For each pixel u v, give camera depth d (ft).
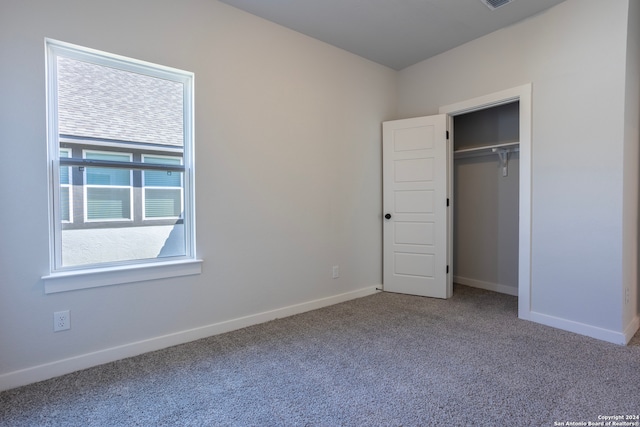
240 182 8.90
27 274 6.24
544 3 8.64
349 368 6.75
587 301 8.26
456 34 10.27
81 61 6.89
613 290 7.82
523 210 9.39
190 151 8.26
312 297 10.59
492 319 9.52
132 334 7.35
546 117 8.91
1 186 6.00
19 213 6.16
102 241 7.22
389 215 12.39
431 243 11.76
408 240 12.13
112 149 7.30
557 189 8.73
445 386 6.04
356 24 9.65
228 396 5.80
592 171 8.11
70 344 6.66
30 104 6.21
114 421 5.15
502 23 9.65
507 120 12.23
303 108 10.19
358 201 11.87
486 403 5.52
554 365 6.77
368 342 8.00
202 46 8.15
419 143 11.84
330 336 8.39
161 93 7.89
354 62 11.59
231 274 8.81
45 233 6.42
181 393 5.89
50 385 6.15
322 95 10.69
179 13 7.81
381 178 12.66
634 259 8.54
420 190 11.89
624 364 6.79
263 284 9.44
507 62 9.76
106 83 7.19
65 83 6.73
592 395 5.71
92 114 7.04
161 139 7.91
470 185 13.48
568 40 8.46
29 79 6.19
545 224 8.98
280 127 9.66
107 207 7.27
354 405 5.51
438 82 11.71
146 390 5.98
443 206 11.55
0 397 5.77
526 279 9.39
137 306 7.41
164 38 7.60
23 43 6.12
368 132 12.14
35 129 6.27
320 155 10.69
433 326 9.02
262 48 9.24
